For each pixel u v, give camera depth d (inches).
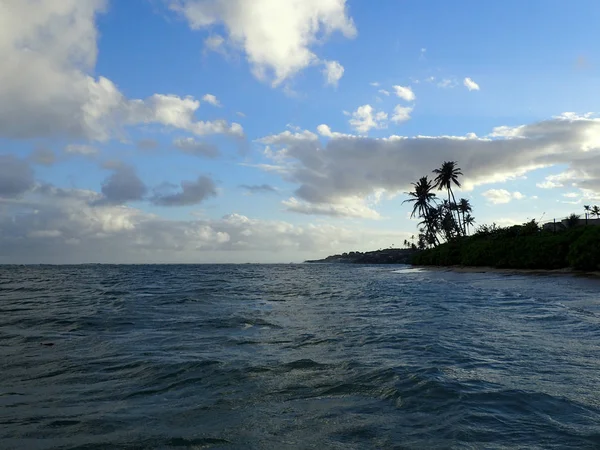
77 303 715.4
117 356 312.3
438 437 160.9
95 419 185.6
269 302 735.1
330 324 465.7
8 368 279.0
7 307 661.3
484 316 491.5
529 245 1504.7
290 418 184.2
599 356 285.4
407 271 2260.1
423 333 392.8
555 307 537.3
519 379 235.0
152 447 156.5
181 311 593.3
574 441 155.0
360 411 191.9
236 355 310.8
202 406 201.3
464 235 2805.1
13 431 172.6
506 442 155.2
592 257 1166.3
